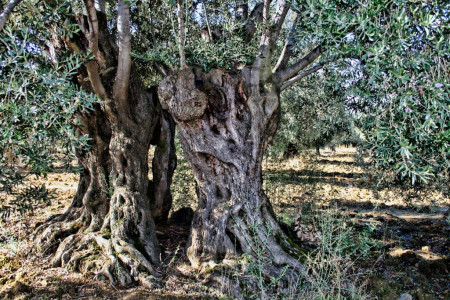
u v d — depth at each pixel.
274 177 8.50
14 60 2.95
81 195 5.71
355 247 5.18
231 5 5.77
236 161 4.77
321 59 4.96
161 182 6.04
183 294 4.23
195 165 4.96
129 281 4.48
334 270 4.23
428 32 3.24
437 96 3.26
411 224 7.45
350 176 12.54
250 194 4.78
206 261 4.65
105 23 5.12
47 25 3.88
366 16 3.38
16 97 2.97
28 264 4.95
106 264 4.59
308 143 9.23
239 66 5.40
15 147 3.19
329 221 4.64
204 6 5.22
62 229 5.35
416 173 3.41
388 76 3.48
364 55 3.41
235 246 4.63
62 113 3.18
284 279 4.30
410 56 3.46
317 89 7.35
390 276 4.95
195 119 4.72
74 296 4.23
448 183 4.78
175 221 6.52
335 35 3.65
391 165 4.03
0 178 3.29
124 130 5.21
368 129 4.02
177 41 4.70
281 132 8.92
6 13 3.17
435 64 3.43
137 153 5.30
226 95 4.91
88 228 5.32
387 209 8.78
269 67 5.02
